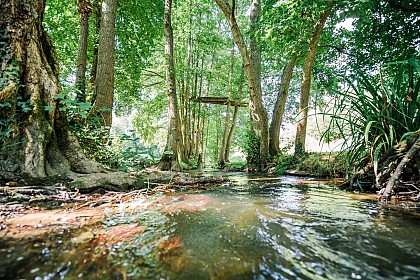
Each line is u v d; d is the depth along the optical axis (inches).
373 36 293.1
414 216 65.4
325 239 47.4
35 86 105.0
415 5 250.2
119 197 91.9
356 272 33.6
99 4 290.7
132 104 506.6
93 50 310.2
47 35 126.0
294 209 75.0
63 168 103.4
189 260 38.4
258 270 35.0
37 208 70.9
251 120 315.0
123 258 38.9
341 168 193.8
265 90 629.9
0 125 92.8
